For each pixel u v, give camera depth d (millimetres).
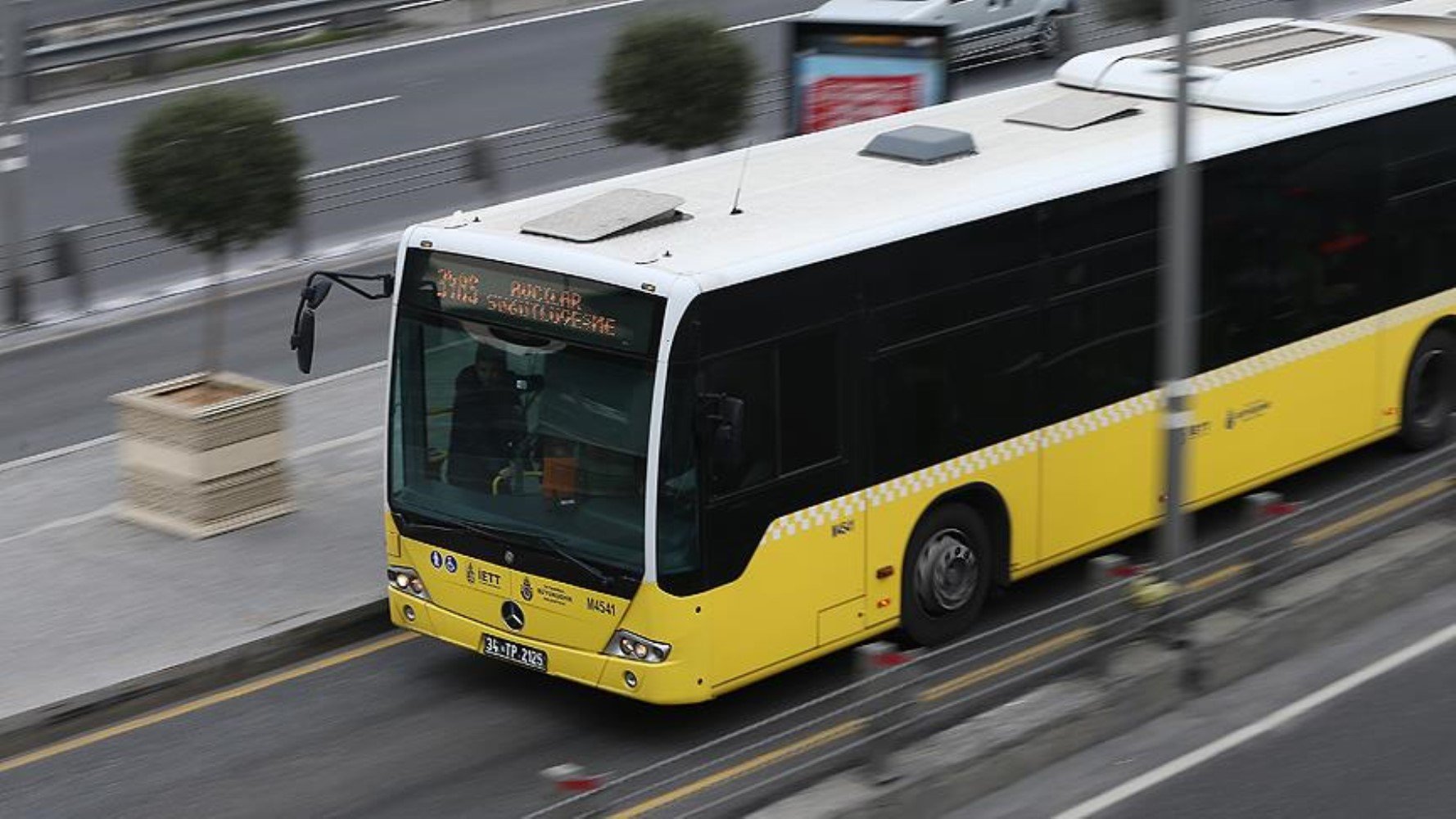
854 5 91125
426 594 37531
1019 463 39219
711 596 34375
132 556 43781
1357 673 37781
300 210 52906
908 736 32000
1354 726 35500
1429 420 48594
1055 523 40219
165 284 68375
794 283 34875
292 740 36219
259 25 99500
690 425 33688
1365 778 33531
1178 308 36562
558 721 36750
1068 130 42844
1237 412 43406
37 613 40781
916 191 38562
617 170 79750
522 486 35719
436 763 35156
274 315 64688
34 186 79062
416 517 37188
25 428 55125
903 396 36938
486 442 36156
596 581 34562
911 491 37312
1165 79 45125
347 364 59344
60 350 62250
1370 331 46156
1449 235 47656
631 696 34625
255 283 68062
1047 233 39000
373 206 75938
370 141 83938
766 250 34906
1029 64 93875
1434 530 42312
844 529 36281
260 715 37312
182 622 40156
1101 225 40000
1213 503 43531
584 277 34375
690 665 34344
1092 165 40250
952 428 37906
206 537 44594
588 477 34656
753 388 34500
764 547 35031
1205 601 36969
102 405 57062
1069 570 42844
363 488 47562
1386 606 40625
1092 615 35469
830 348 35625
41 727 36406
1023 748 33344
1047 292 39156
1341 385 45781
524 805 33500
